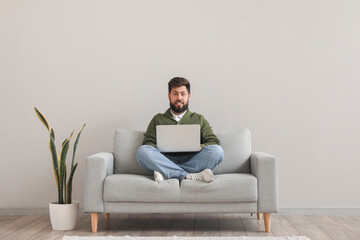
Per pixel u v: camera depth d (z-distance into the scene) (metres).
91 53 3.48
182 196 2.65
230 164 3.06
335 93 3.40
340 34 3.42
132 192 2.65
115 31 3.48
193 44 3.46
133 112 3.47
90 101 3.47
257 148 3.41
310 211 3.37
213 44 3.45
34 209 3.44
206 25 3.46
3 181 3.46
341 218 3.22
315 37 3.43
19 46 3.50
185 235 2.63
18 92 3.47
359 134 3.39
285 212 3.38
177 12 3.47
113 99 3.47
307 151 3.40
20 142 3.47
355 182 3.37
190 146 2.82
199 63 3.46
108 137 3.46
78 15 3.49
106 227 2.88
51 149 2.84
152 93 3.46
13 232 2.73
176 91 3.09
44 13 3.49
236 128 3.43
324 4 3.43
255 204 2.66
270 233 2.69
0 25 3.49
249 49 3.44
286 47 3.43
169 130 2.83
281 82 3.43
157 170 2.73
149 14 3.48
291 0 3.44
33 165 3.46
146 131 3.17
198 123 3.10
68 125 3.47
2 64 3.48
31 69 3.49
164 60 3.47
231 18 3.46
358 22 3.42
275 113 3.42
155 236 2.57
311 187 3.38
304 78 3.42
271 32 3.44
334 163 3.38
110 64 3.47
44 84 3.48
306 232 2.72
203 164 2.78
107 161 2.79
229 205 2.67
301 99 3.42
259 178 2.67
